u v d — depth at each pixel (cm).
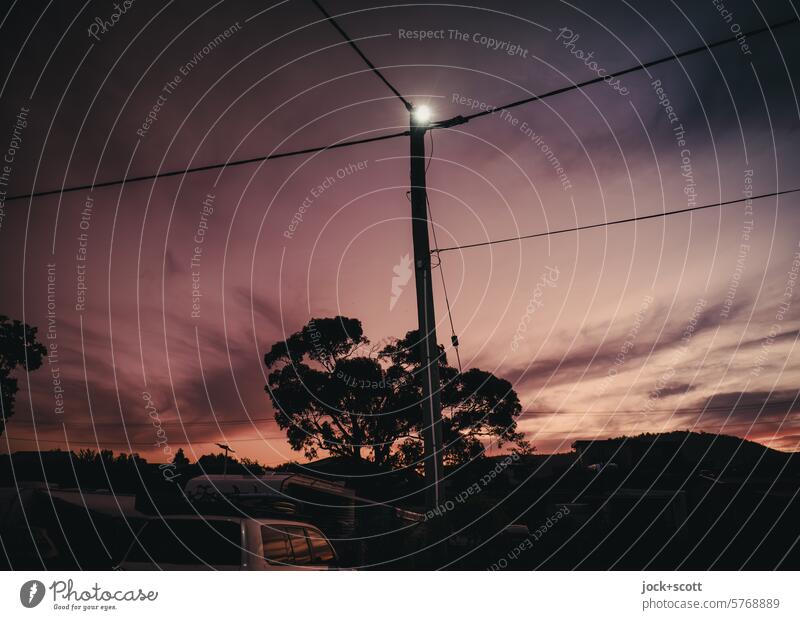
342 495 1418
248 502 1208
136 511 1136
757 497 1898
